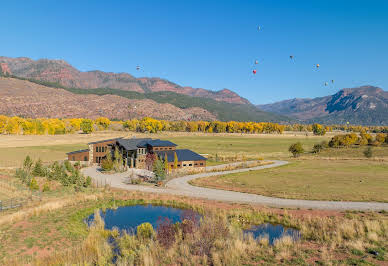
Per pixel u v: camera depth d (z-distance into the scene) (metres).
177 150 73.00
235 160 86.56
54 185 45.03
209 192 41.81
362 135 125.00
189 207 33.72
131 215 30.97
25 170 54.81
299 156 98.38
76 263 18.31
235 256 17.83
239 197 38.25
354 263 16.36
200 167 69.06
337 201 35.19
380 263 16.34
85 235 24.25
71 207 32.44
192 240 20.59
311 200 36.06
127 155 70.25
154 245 20.75
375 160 85.19
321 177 55.53
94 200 35.81
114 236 24.23
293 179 53.56
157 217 30.12
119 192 41.06
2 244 21.20
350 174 59.19
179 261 17.92
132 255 18.67
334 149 111.31
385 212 29.44
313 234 22.95
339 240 20.80
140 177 55.81
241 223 27.14
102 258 18.20
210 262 17.56
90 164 74.62
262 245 20.39
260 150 117.19
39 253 20.20
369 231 22.03
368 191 41.16
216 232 21.69
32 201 34.28
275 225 26.88
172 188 45.16
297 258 17.59
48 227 25.28
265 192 41.31
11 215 27.62
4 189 40.38
